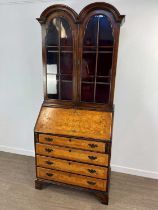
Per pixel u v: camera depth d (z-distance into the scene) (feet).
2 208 6.40
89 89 6.68
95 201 6.77
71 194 7.09
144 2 6.56
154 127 7.65
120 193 7.17
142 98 7.47
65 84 6.89
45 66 6.86
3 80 9.03
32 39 8.12
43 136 6.59
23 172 8.33
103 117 6.48
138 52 7.06
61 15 6.15
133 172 8.31
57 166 6.79
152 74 7.14
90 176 6.48
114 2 6.82
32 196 6.95
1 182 7.64
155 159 7.95
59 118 6.75
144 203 6.72
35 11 7.75
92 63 6.42
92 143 6.08
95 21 5.97
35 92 8.79
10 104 9.31
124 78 7.43
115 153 8.36
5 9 8.04
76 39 6.25
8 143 10.01
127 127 7.93
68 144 6.39
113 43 6.02
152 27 6.71
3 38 8.45
